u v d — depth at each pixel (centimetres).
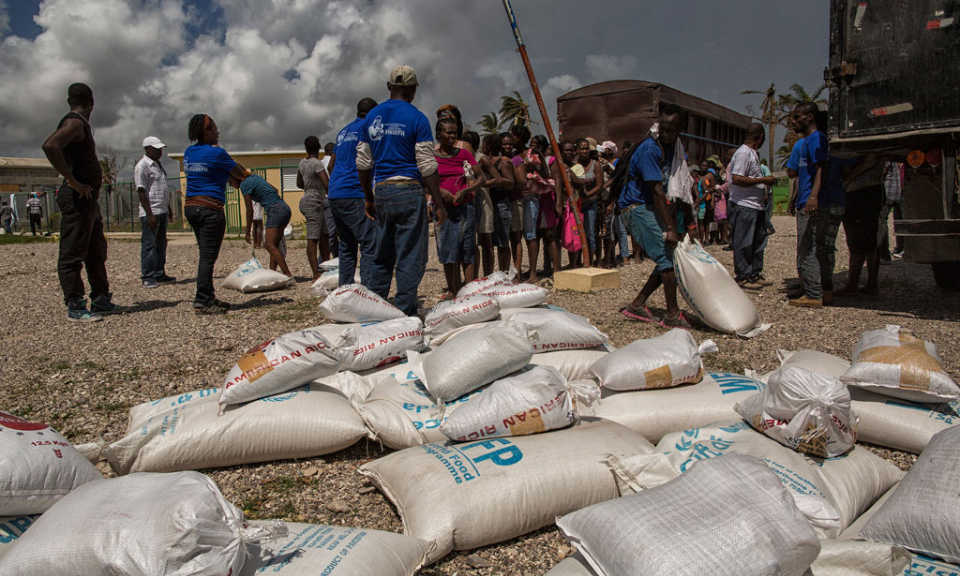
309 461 287
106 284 616
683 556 153
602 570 169
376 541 190
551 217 811
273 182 2278
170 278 862
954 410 284
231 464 276
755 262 732
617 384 301
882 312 586
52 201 3006
